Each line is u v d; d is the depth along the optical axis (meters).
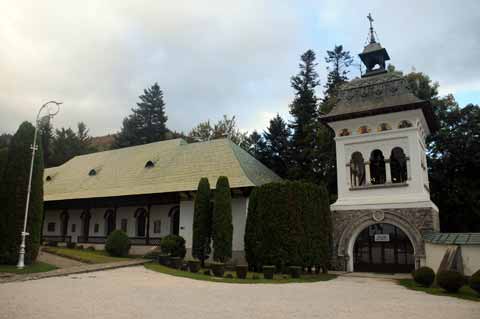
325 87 47.16
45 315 9.52
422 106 24.09
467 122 32.50
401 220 23.42
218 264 19.84
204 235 25.16
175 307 10.92
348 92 27.69
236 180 28.67
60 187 41.00
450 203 31.62
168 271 20.53
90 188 37.56
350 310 10.98
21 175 21.31
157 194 31.78
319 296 13.72
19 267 19.30
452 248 18.45
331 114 26.88
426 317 10.06
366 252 24.75
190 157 34.47
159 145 39.59
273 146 45.56
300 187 23.58
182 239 28.03
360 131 26.25
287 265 22.09
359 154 27.47
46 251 28.81
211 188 28.91
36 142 22.31
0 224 20.66
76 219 39.38
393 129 25.05
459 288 15.09
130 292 13.55
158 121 66.62
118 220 36.19
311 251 22.78
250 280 18.25
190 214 30.31
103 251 32.06
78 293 13.06
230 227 24.41
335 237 25.38
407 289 16.19
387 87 26.27
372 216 24.36
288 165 43.72
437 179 32.47
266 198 23.66
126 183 35.25
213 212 24.81
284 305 11.62
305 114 43.69
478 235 18.45
